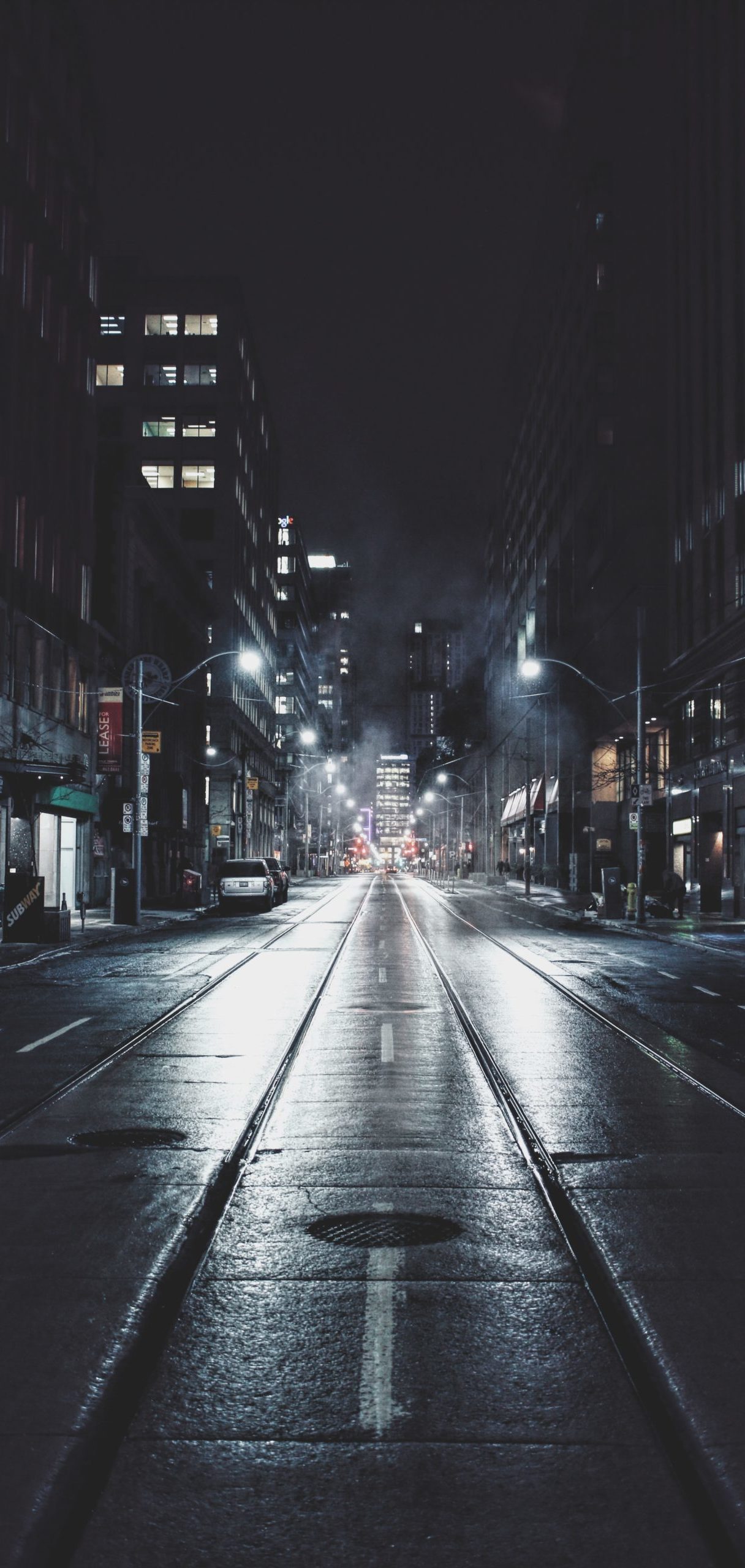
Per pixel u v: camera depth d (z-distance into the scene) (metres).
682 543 49.16
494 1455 3.83
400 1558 3.26
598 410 70.44
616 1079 11.19
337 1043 13.41
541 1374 4.48
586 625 71.94
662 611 55.19
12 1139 8.52
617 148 70.25
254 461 100.31
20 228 37.09
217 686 85.62
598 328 71.19
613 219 71.62
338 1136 8.66
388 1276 5.61
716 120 44.56
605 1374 4.48
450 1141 8.52
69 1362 4.54
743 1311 5.09
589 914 43.41
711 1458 3.75
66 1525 3.42
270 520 113.69
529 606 101.88
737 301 41.56
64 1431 3.97
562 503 83.62
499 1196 7.04
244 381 94.25
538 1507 3.52
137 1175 7.46
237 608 89.31
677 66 50.69
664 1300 5.21
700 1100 10.12
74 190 42.97
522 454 107.81
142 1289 5.37
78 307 43.41
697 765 48.34
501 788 122.81
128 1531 3.39
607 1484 3.65
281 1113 9.53
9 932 28.08
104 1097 10.14
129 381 88.81
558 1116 9.41
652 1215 6.59
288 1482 3.66
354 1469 3.74
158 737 39.78
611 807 68.81
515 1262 5.83
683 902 46.00
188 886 48.59
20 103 37.28
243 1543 3.34
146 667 46.00
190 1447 3.89
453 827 161.88
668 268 52.03
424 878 138.62
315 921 41.41
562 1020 15.52
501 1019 15.62
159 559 58.78
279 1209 6.74
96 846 45.94
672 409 50.94
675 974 22.27
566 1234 6.30
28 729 36.84
